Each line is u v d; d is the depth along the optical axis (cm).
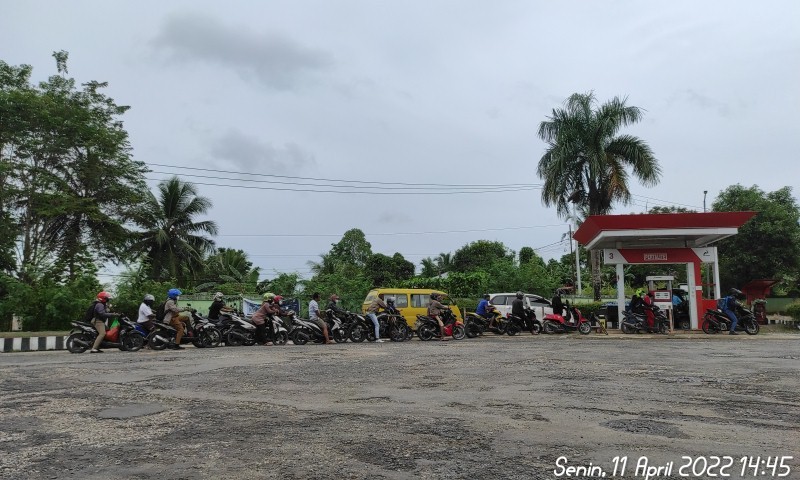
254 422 618
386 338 2003
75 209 2819
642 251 2286
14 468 467
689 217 2195
